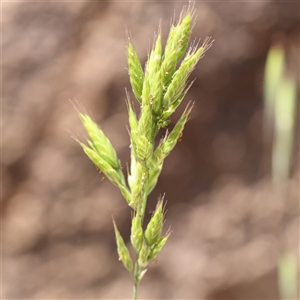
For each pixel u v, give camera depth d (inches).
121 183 11.9
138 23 23.5
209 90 24.3
